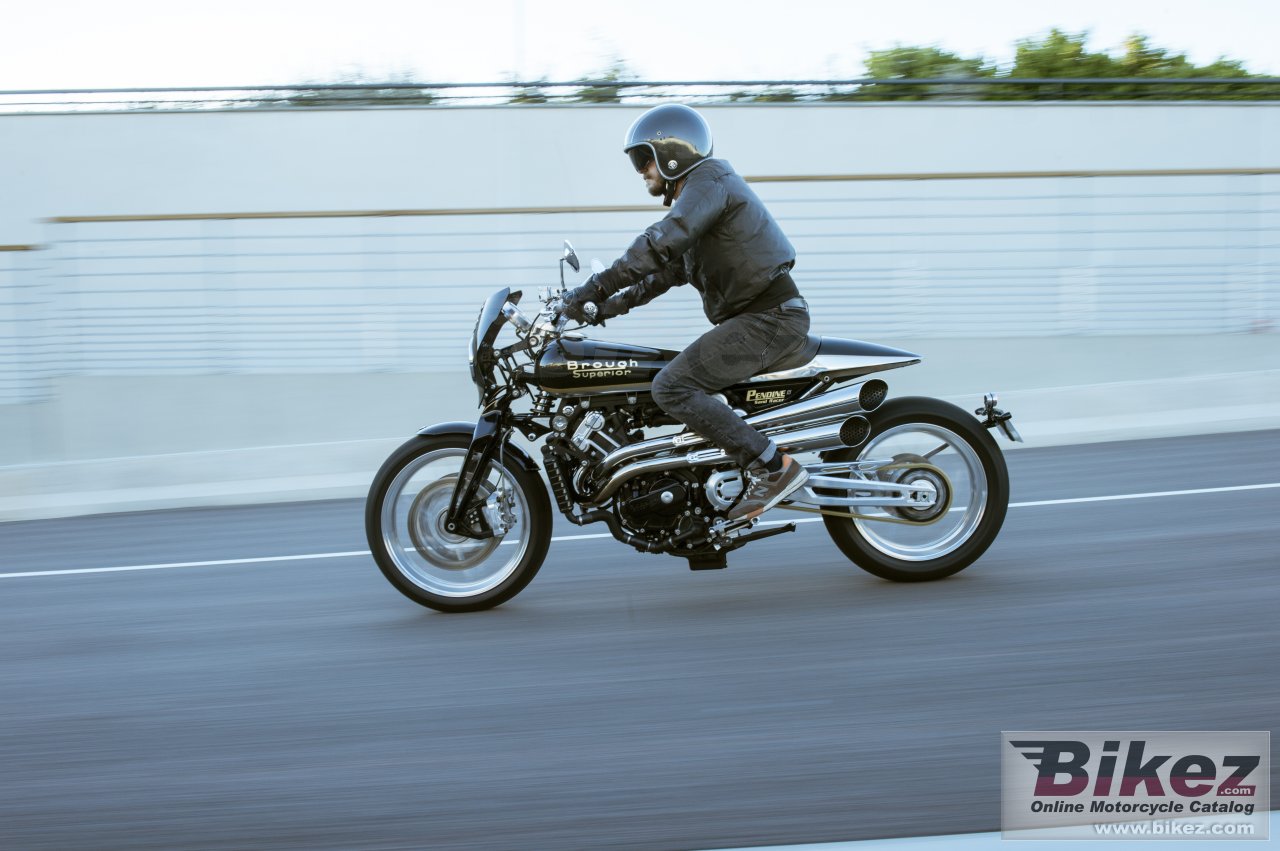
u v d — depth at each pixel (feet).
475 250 32.32
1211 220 35.27
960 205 34.04
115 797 11.32
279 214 31.37
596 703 13.00
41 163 48.32
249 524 22.06
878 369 15.90
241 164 48.29
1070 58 49.98
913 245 34.06
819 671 13.55
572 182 47.80
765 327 15.30
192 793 11.34
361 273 32.17
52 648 15.58
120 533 21.85
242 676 14.28
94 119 48.08
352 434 26.86
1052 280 34.63
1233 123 47.73
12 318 29.84
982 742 11.68
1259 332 35.65
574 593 16.92
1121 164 47.70
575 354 15.53
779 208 33.83
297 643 15.37
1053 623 14.70
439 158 47.93
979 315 34.45
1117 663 13.39
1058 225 34.50
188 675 14.39
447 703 13.19
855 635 14.58
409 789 11.26
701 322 30.01
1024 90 48.14
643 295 16.21
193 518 22.81
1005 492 16.19
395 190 48.26
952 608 15.38
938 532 16.66
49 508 23.73
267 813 10.91
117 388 31.32
